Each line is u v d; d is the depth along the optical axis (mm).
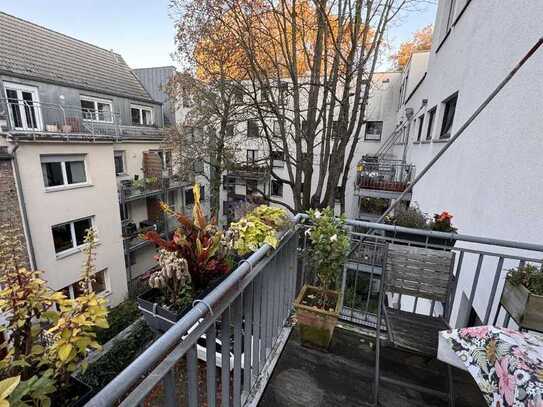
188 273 1367
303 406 1654
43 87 9039
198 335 917
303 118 7789
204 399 1854
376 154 13266
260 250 1427
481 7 3588
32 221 6914
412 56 10242
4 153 6301
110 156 8906
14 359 1037
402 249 2066
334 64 6012
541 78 2139
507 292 1564
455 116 4336
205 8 6453
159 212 12688
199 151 9930
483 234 2871
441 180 4605
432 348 1675
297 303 2039
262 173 10617
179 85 9773
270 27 6449
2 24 9070
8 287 1070
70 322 1034
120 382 605
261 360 1810
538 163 2094
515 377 964
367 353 2074
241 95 7859
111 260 9273
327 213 2113
